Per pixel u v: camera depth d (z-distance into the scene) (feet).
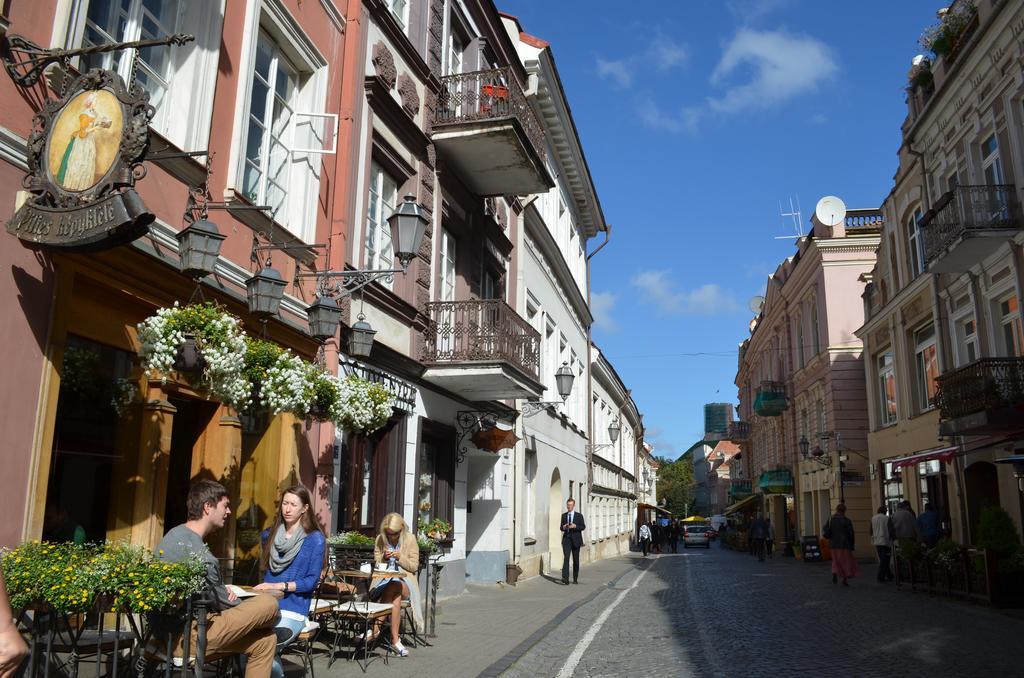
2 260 17.93
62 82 19.57
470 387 47.29
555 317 83.66
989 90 57.16
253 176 29.99
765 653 28.68
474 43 55.36
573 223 99.96
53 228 17.60
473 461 58.80
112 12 22.35
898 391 78.02
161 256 22.82
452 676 23.18
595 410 121.90
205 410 27.35
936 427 67.92
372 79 38.04
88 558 15.19
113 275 21.39
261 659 17.10
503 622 36.17
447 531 43.39
